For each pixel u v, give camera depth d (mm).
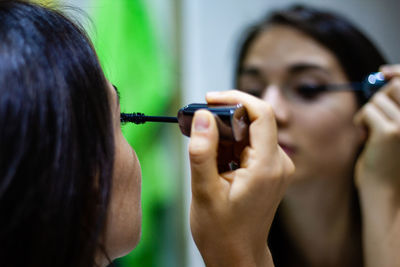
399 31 1294
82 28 373
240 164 410
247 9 1150
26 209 286
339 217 796
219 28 1117
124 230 382
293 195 793
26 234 292
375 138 678
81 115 313
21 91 288
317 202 791
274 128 412
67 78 312
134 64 932
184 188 1084
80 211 306
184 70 1079
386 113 678
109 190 325
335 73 773
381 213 671
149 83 954
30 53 300
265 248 445
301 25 768
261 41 804
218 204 388
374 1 1270
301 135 753
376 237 669
